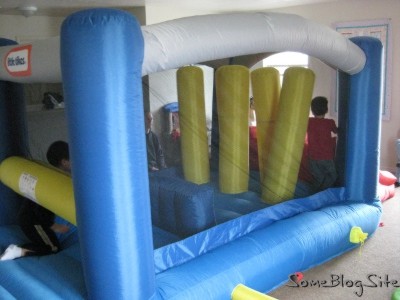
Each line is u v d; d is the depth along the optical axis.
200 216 2.26
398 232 3.09
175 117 2.41
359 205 2.89
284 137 2.70
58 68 1.89
